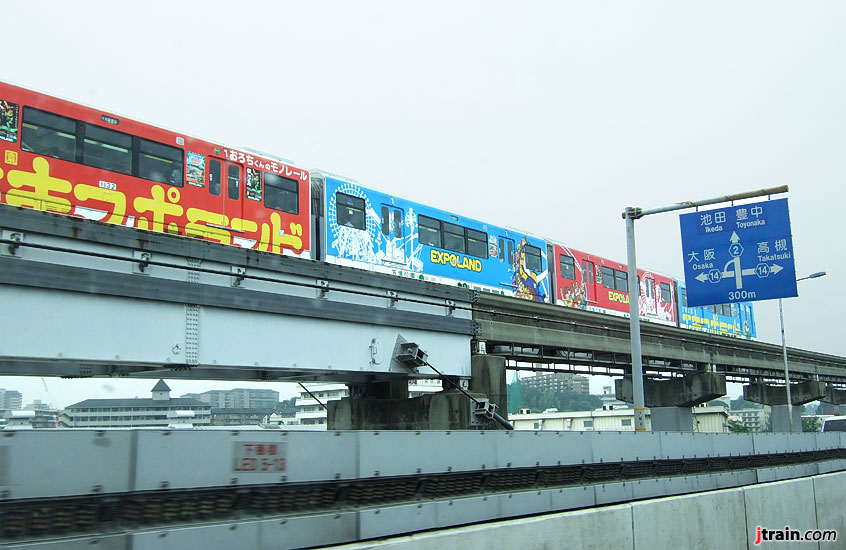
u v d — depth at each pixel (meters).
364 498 7.72
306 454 7.11
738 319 52.62
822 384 70.44
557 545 8.36
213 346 17.27
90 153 16.17
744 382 64.88
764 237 19.55
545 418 61.53
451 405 24.27
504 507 9.06
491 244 28.27
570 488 10.34
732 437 16.30
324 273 19.98
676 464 14.05
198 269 16.62
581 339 31.39
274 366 18.58
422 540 6.80
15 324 13.99
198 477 6.21
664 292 42.19
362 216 23.05
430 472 8.48
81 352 14.88
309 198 21.12
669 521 10.31
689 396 47.22
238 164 19.33
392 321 21.94
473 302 25.39
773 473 16.53
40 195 15.15
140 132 17.25
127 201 16.70
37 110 15.36
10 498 5.12
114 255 15.47
